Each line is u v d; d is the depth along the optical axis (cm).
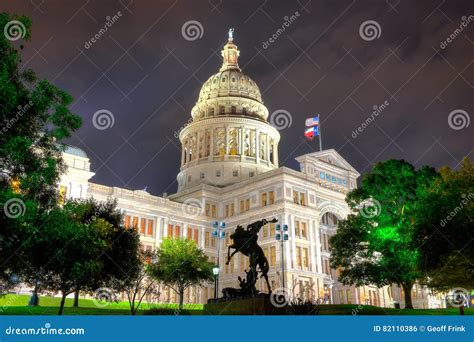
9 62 2231
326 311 3669
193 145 11006
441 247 3253
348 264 4841
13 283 2825
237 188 8888
